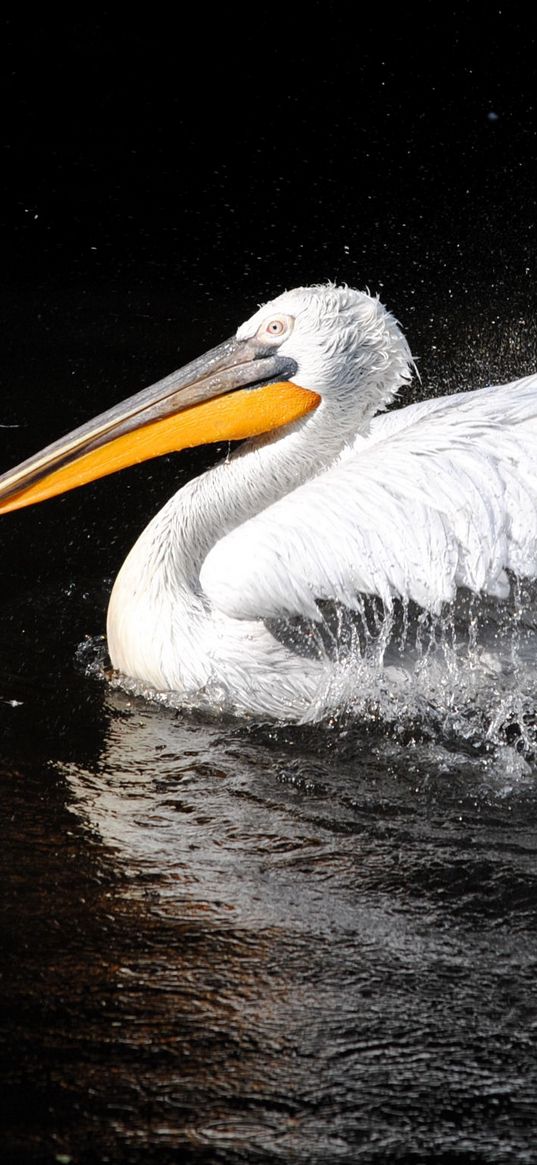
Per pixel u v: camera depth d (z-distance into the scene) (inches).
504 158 1080.8
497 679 422.6
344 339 432.8
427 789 376.5
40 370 713.6
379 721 412.5
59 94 1109.7
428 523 400.8
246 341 440.8
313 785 376.2
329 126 1112.8
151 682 428.5
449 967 302.5
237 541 419.2
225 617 424.8
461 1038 280.4
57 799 361.4
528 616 415.5
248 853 341.7
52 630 470.0
